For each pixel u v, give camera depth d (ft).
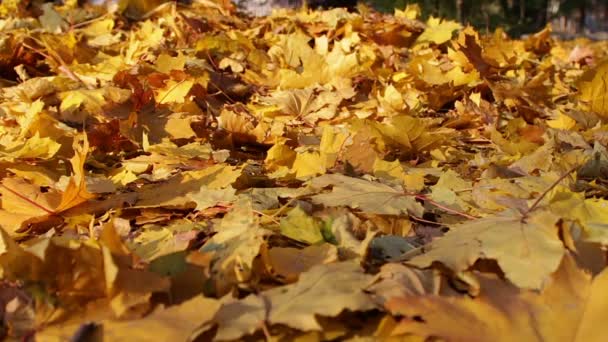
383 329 2.81
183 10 9.29
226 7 9.90
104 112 4.90
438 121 5.88
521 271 2.97
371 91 6.52
